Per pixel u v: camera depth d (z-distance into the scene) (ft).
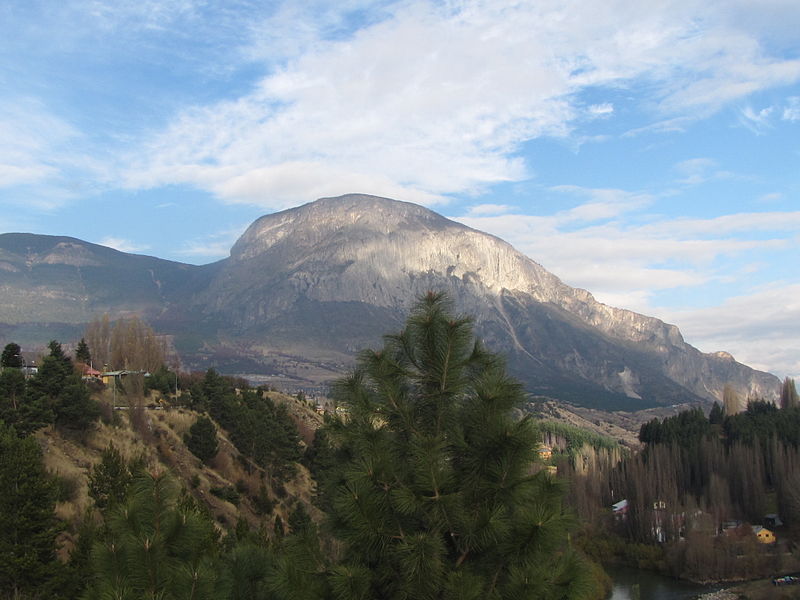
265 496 265.54
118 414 262.26
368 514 39.01
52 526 121.70
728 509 390.42
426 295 46.78
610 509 423.64
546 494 41.47
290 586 40.06
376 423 43.83
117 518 42.63
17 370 212.64
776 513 395.75
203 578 40.19
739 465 416.87
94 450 216.54
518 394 42.39
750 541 334.85
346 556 42.27
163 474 44.70
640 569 337.31
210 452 274.98
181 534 42.68
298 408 476.13
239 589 45.21
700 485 435.94
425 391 44.47
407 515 40.16
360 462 40.57
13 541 113.60
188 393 357.82
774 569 315.99
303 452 346.95
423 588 37.86
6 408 193.67
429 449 40.37
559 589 39.06
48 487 120.16
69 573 112.37
